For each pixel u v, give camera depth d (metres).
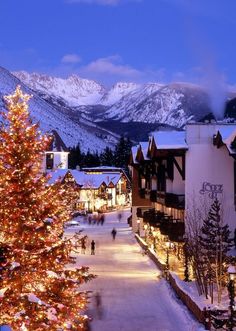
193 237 34.59
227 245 31.42
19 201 17.75
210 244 30.55
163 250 48.53
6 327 13.21
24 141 18.39
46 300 17.44
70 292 18.20
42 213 18.39
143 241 55.34
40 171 19.42
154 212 53.09
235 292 25.30
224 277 27.73
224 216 39.69
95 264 43.28
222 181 40.91
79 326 18.02
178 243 42.34
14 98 18.69
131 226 77.75
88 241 60.94
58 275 18.30
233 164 40.78
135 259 46.41
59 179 24.31
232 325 21.25
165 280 35.38
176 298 29.98
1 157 18.25
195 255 30.11
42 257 17.52
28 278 16.70
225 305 25.56
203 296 28.19
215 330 21.98
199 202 40.81
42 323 16.11
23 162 18.23
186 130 42.09
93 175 115.44
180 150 41.47
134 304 28.59
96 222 88.31
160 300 29.73
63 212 20.97
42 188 18.75
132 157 68.62
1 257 17.16
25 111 18.67
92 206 109.44
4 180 17.73
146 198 61.62
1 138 18.44
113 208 120.88
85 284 34.22
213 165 41.19
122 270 40.19
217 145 40.56
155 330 23.44
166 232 45.09
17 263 16.50
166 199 46.03
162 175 48.94
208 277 28.16
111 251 52.09
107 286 33.69
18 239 17.28
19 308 15.67
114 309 27.38
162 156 45.78
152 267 41.66
